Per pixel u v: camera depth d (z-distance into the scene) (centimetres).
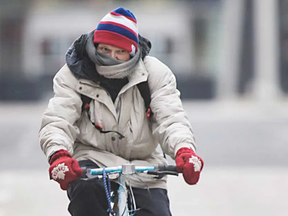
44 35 11500
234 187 2609
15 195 2469
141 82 1163
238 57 8825
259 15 7462
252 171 3009
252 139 4328
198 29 11488
